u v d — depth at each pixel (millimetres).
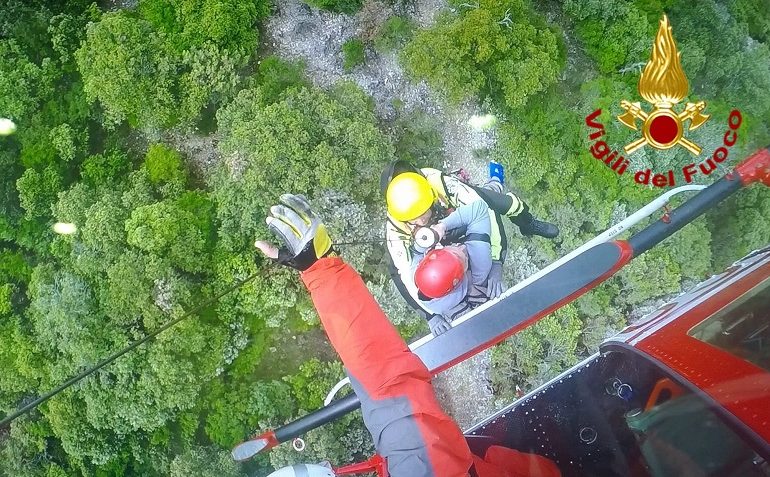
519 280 3805
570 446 2266
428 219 3047
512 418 2404
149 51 4039
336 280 1825
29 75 4141
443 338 3135
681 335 2342
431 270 2945
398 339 1731
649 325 2541
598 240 3453
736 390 2002
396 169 3043
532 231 3814
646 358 2275
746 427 1881
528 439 2352
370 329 1721
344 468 2342
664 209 3521
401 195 2953
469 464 1599
